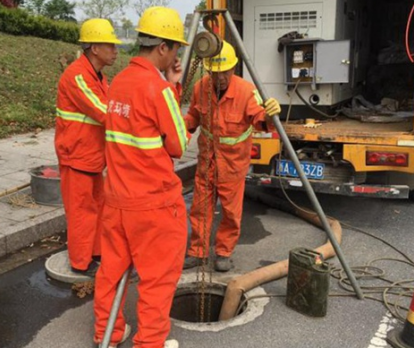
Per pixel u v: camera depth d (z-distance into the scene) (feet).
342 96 19.07
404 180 16.99
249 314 11.37
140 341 9.08
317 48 16.84
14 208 16.49
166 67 9.00
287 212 18.49
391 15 23.03
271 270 12.73
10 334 10.60
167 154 8.79
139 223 8.68
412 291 12.56
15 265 13.82
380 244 15.58
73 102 11.55
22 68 38.19
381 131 16.52
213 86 12.13
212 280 12.82
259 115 11.66
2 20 46.62
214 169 12.64
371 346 10.28
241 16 18.83
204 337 10.47
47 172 17.19
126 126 8.50
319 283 11.01
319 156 16.96
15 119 28.63
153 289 9.00
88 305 11.82
